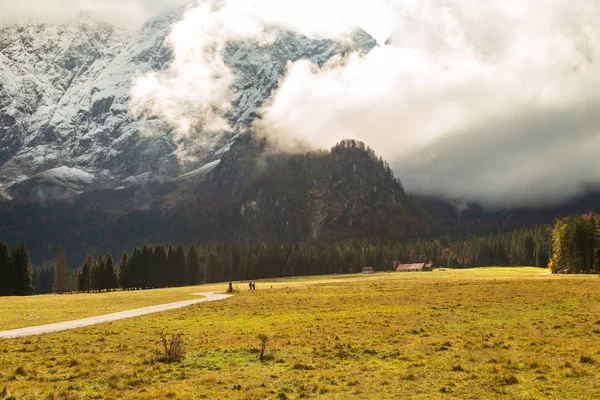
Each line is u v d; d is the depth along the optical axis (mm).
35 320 56875
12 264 163750
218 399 23469
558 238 166000
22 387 25688
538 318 48625
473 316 51312
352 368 29609
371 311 58000
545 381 25766
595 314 49969
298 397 23828
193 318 57094
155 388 25672
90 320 56688
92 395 24281
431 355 32562
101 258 187750
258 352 34562
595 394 23328
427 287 95688
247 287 143625
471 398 23125
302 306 67438
